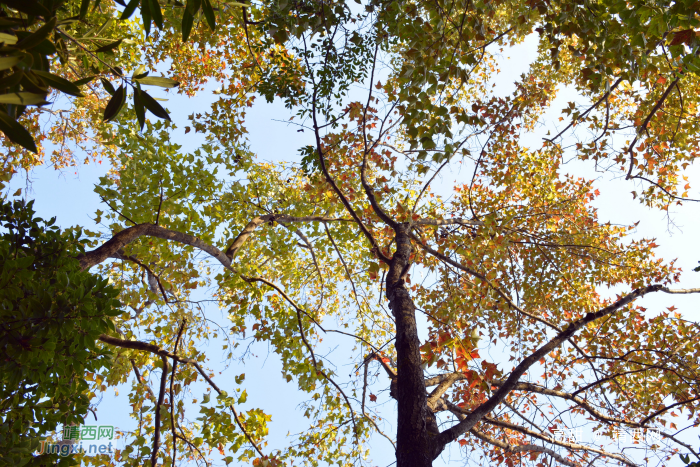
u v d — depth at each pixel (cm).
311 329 702
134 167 524
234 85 718
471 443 695
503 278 827
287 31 459
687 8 267
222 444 505
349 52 521
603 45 370
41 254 312
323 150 629
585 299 816
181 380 591
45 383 273
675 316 674
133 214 555
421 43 381
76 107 847
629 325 729
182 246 615
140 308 679
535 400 630
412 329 356
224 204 635
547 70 799
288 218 702
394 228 534
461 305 565
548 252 833
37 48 152
